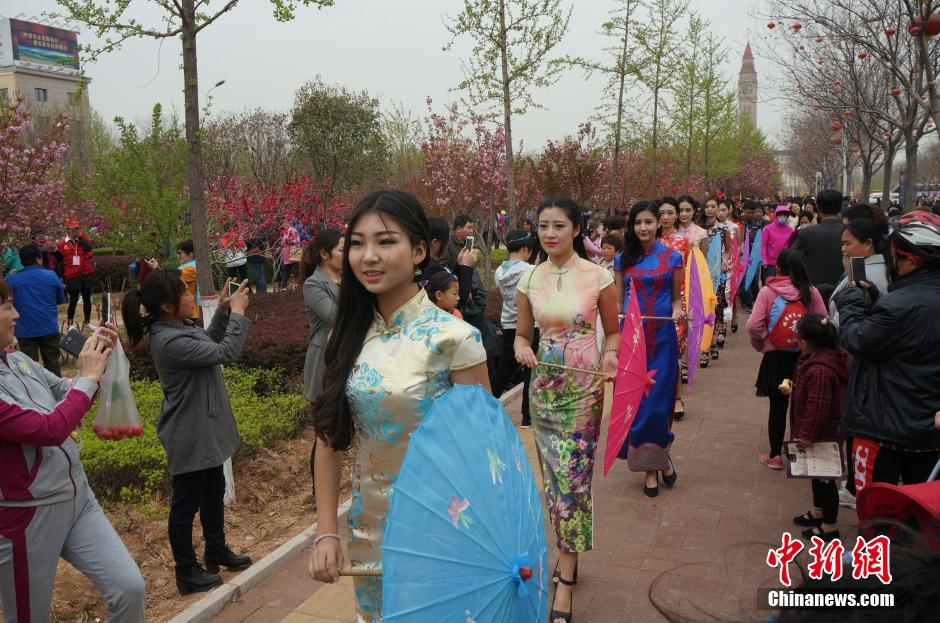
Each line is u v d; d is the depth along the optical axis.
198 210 4.82
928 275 3.18
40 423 2.56
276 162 22.23
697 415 6.69
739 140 27.98
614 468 5.41
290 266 16.77
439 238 4.80
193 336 3.65
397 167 23.72
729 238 9.50
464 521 1.60
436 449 1.63
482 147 14.12
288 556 4.13
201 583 3.76
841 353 3.99
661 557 3.98
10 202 10.48
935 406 3.12
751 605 1.87
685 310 5.05
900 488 1.91
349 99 23.44
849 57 10.33
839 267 6.68
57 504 2.67
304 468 5.49
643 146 20.44
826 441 3.96
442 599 1.54
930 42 9.09
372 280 1.96
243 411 6.02
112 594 2.79
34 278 8.38
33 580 2.64
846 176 21.45
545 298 3.65
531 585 1.67
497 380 6.75
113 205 9.13
